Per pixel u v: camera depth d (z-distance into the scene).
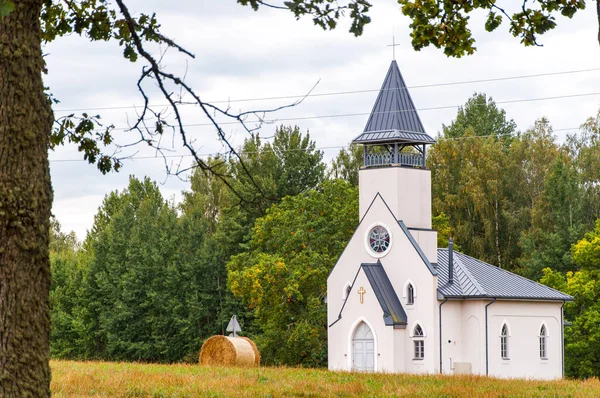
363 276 78.38
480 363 76.12
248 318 111.44
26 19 15.77
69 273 127.69
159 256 115.62
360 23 17.64
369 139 81.81
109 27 20.42
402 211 80.50
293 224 91.94
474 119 144.00
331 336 81.12
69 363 61.06
